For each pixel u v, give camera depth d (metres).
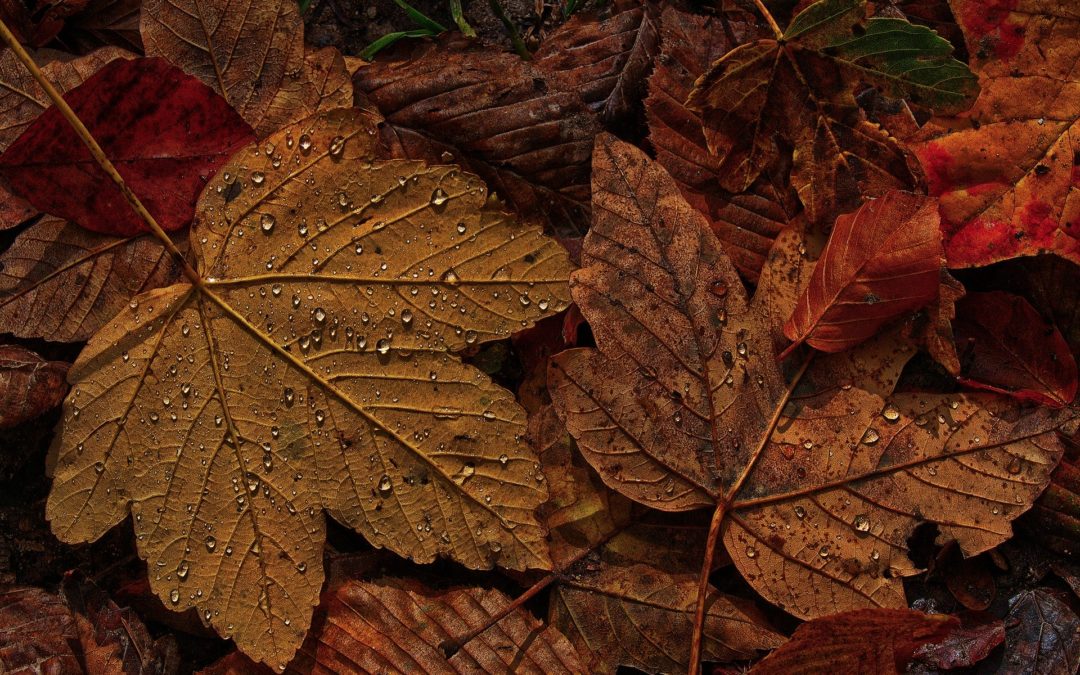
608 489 0.79
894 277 0.78
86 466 0.77
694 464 0.78
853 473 0.78
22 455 0.80
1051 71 0.79
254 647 0.77
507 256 0.78
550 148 0.80
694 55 0.81
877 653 0.77
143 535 0.77
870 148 0.79
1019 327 0.80
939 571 0.80
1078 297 0.80
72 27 0.81
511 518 0.78
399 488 0.78
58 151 0.78
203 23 0.79
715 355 0.78
